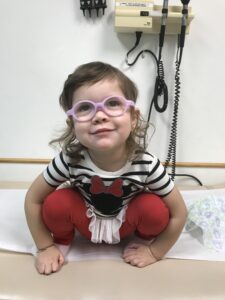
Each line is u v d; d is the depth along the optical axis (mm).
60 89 1307
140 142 891
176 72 1261
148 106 1314
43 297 724
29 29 1246
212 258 874
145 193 872
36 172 1404
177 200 858
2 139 1370
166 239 856
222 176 1399
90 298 724
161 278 788
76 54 1271
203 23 1234
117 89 785
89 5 1194
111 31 1242
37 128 1355
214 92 1305
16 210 1095
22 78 1298
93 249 914
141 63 1271
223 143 1365
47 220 845
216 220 975
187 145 1365
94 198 846
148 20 1177
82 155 853
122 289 750
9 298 721
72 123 821
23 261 856
